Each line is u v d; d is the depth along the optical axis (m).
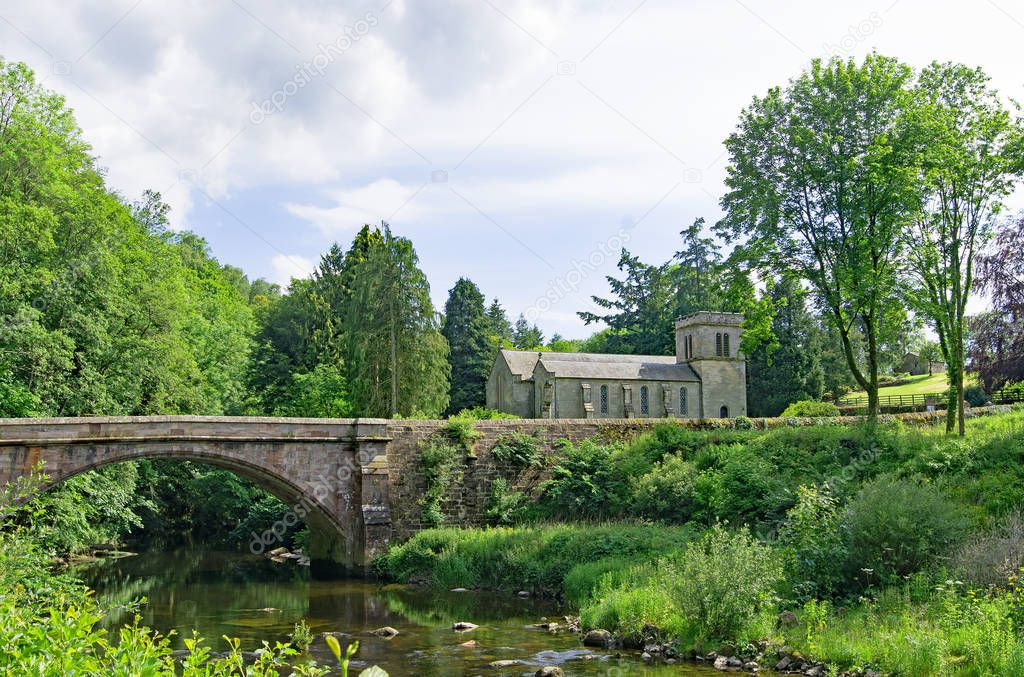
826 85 30.89
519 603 22.48
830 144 30.28
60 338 29.55
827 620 15.94
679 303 73.62
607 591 19.64
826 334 66.56
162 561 35.38
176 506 49.59
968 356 36.41
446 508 31.66
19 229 29.64
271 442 29.00
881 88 30.05
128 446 26.30
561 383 53.91
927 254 29.45
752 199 31.92
